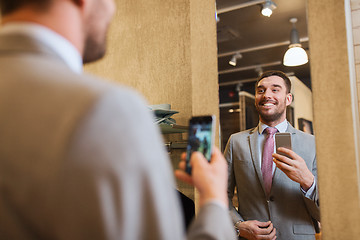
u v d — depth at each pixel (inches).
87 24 18.5
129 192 13.1
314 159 56.2
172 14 65.3
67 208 12.5
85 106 13.1
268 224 58.5
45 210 12.7
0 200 13.1
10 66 14.9
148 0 69.1
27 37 15.7
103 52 20.7
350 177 39.0
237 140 65.6
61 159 12.5
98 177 12.6
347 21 40.7
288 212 57.7
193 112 58.9
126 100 14.2
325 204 40.4
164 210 14.0
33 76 14.5
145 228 13.6
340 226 39.2
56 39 16.4
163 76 65.9
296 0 61.6
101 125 13.0
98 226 12.5
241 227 60.5
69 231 12.6
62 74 14.8
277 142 56.6
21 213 13.0
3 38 15.8
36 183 12.6
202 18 60.3
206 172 19.6
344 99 39.9
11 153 13.1
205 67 59.5
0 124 13.5
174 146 63.8
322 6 41.9
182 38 63.7
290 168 55.1
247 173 62.7
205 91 59.4
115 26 73.8
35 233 13.4
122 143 13.2
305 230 56.1
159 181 14.2
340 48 40.5
